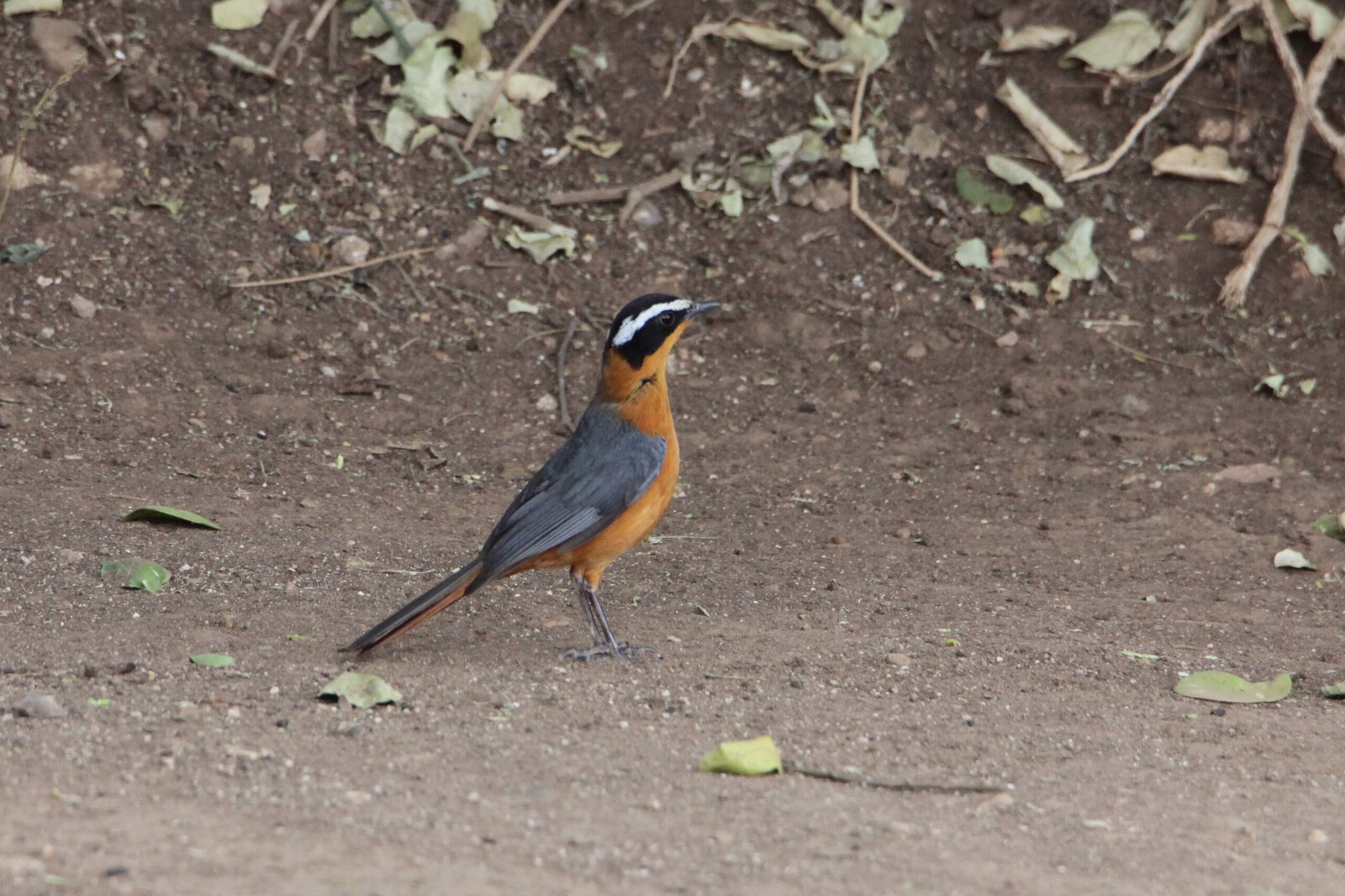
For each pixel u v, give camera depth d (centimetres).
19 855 557
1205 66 1683
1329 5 1644
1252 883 608
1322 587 1128
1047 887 589
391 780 673
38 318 1416
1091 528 1232
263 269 1514
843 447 1377
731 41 1723
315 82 1652
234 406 1355
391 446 1326
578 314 1525
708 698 840
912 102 1697
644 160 1653
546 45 1716
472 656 909
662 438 932
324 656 880
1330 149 1625
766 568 1128
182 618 932
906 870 597
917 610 1042
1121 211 1625
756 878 579
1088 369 1484
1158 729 834
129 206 1535
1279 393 1441
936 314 1546
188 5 1664
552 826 625
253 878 547
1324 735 834
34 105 1566
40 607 934
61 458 1225
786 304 1549
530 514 895
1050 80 1700
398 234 1571
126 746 700
